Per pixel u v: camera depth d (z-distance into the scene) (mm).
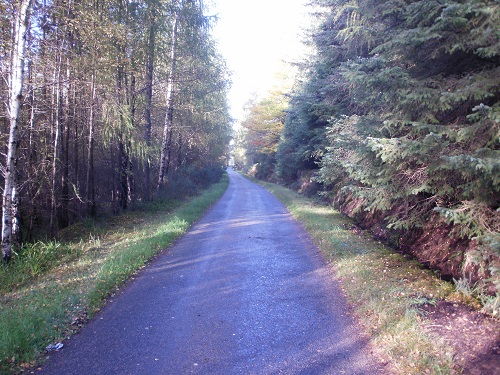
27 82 8570
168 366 3770
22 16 7680
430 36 5770
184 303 5488
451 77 6379
